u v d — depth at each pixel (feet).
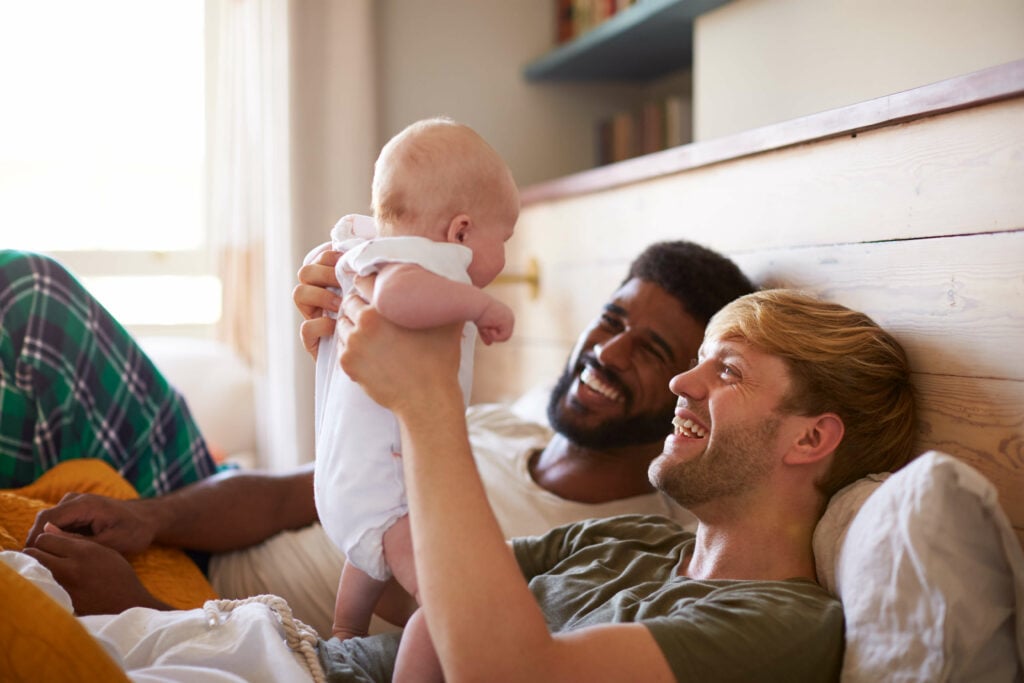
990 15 4.78
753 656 2.81
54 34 9.90
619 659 2.69
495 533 2.67
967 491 2.74
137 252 10.15
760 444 3.42
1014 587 2.79
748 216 5.12
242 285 9.47
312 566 4.73
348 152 9.55
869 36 5.63
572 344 7.41
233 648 3.10
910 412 3.66
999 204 3.51
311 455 9.36
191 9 10.14
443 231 2.98
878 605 2.85
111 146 10.09
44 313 4.69
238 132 9.41
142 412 5.07
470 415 6.19
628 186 6.45
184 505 4.60
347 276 3.03
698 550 3.57
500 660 2.54
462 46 10.29
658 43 8.70
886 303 4.09
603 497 5.09
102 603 3.87
